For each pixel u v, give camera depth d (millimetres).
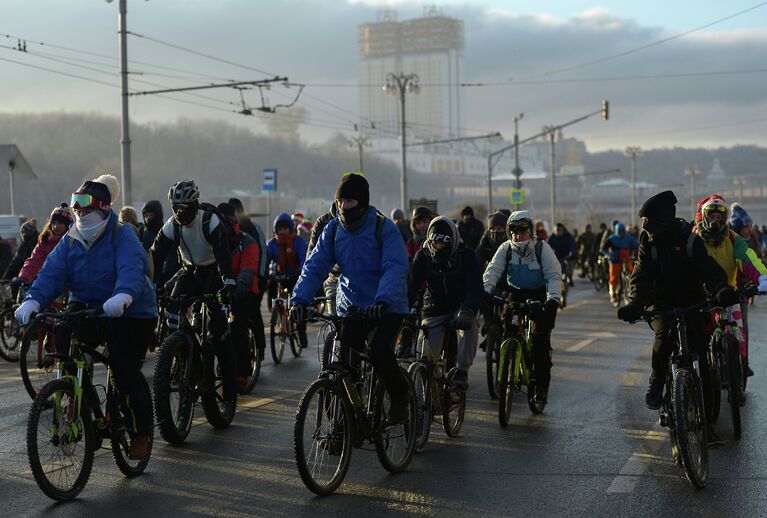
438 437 10375
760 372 14773
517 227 11461
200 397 10578
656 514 7484
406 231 21469
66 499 7852
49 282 8180
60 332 8008
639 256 9125
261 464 9125
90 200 8125
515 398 12820
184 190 9961
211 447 9859
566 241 28750
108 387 8578
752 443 9922
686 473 8086
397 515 7484
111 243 8258
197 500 7898
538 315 11430
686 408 8211
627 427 10852
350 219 8312
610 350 17797
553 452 9633
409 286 10039
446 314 10102
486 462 9211
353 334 8242
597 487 8289
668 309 9039
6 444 10031
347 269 8414
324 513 7535
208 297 10016
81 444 8039
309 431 7863
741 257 11156
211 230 10094
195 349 10195
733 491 8109
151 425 8672
